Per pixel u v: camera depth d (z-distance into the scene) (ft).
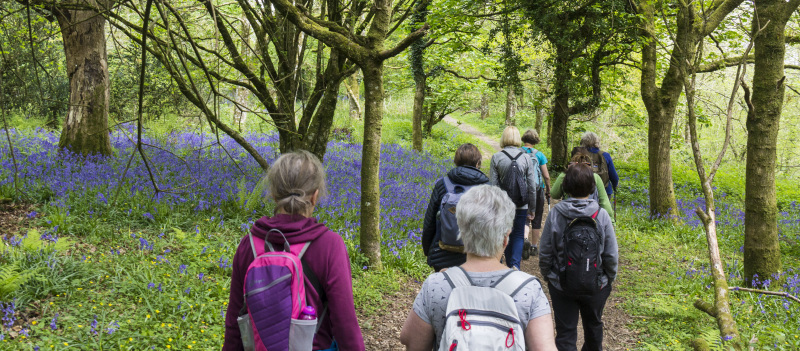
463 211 6.74
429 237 14.12
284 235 6.24
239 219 23.30
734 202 41.93
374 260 20.72
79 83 30.09
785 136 96.02
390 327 16.31
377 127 20.42
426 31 18.76
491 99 114.32
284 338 5.68
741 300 17.52
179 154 35.04
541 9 37.01
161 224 21.15
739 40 38.24
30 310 13.19
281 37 28.19
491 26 48.49
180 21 13.82
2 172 24.25
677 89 31.48
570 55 43.75
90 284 15.10
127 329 12.80
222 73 33.91
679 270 21.72
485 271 6.61
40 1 21.45
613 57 46.83
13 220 20.06
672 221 31.22
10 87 40.60
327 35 19.67
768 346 13.89
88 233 19.43
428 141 71.77
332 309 6.13
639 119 64.03
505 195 6.97
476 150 14.21
